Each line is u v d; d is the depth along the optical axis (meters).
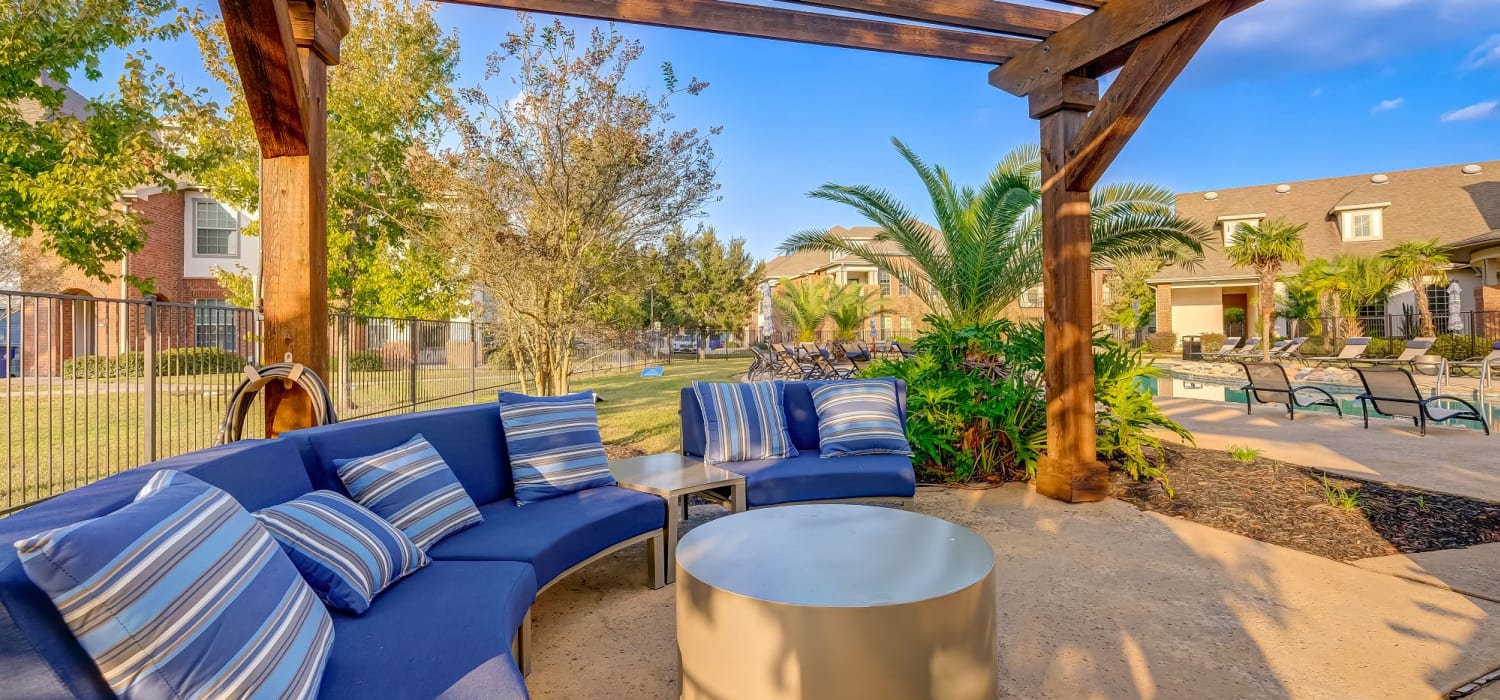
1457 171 22.14
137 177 8.27
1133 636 2.61
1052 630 2.67
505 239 7.11
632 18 4.14
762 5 4.41
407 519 2.42
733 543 2.32
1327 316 19.50
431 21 10.11
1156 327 23.38
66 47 7.70
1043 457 4.85
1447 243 19.47
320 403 3.14
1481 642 2.51
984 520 4.18
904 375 5.66
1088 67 4.46
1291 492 4.53
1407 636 2.57
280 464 2.19
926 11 4.26
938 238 6.33
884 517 2.66
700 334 29.69
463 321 10.38
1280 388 8.16
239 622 1.25
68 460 6.48
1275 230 18.48
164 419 5.40
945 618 1.84
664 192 7.63
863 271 28.66
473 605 1.91
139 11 7.92
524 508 2.99
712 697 1.92
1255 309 23.45
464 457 3.08
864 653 1.76
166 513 1.26
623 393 12.72
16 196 7.81
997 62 5.08
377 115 10.07
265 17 2.89
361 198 10.45
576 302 7.72
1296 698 2.17
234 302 11.35
